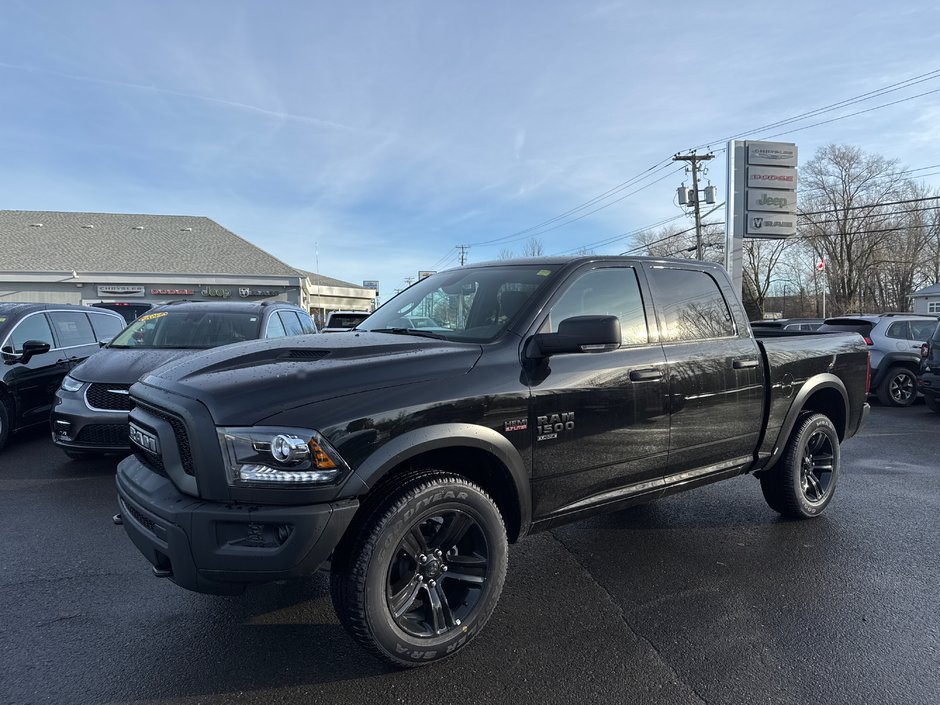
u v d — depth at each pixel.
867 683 2.63
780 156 19.47
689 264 4.10
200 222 35.53
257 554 2.38
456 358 2.90
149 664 2.78
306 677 2.68
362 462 2.50
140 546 2.70
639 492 3.56
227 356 2.97
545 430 3.07
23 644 2.94
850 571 3.78
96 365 6.00
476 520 2.82
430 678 2.67
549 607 3.33
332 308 44.47
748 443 4.19
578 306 3.39
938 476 6.03
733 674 2.70
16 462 6.38
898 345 11.09
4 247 30.09
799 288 59.91
